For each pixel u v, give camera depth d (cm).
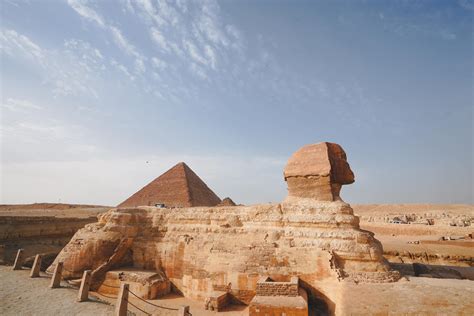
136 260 1833
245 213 1669
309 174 1551
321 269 1301
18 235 2650
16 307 1081
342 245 1311
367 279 1200
